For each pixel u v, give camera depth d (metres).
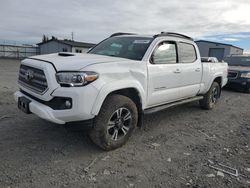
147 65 3.99
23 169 2.97
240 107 7.37
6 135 3.95
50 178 2.82
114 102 3.43
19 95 3.78
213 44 35.38
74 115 3.08
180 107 6.74
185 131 4.75
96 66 3.24
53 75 3.10
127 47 4.40
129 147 3.80
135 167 3.19
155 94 4.21
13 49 44.97
